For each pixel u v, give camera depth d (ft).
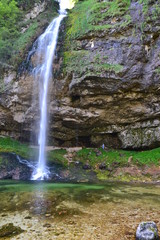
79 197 22.72
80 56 39.75
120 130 44.57
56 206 19.60
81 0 55.88
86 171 38.47
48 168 38.65
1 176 34.99
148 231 13.08
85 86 38.58
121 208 19.11
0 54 44.29
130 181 33.27
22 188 26.99
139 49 35.78
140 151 43.27
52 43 44.27
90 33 39.99
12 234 13.89
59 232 14.19
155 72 35.60
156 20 35.06
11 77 43.78
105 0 43.52
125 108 40.96
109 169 37.73
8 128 47.62
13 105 44.09
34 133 46.78
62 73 40.60
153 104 39.17
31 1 58.34
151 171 35.14
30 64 44.29
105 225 15.37
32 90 43.27
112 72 36.29
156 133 41.16
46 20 54.08
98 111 42.14
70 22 45.91
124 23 37.60
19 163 38.40
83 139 49.32
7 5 50.93
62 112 42.91
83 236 13.60
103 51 38.37
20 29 53.42
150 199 22.07
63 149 47.29
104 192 25.21
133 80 36.29
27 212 17.99
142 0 36.94
